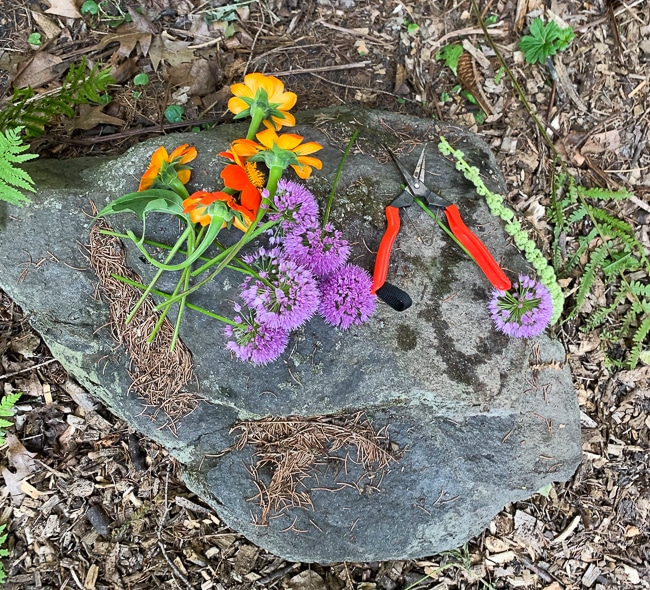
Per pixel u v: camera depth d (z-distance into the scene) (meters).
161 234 0.60
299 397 0.62
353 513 0.64
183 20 0.74
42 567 0.68
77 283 0.61
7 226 0.60
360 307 0.57
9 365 0.69
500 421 0.63
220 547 0.71
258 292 0.54
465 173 0.65
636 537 0.77
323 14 0.76
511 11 0.80
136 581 0.69
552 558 0.76
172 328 0.61
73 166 0.63
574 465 0.66
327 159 0.63
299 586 0.70
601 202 0.80
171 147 0.61
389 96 0.76
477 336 0.61
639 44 0.81
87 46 0.72
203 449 0.65
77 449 0.70
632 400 0.79
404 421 0.64
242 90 0.56
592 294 0.79
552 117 0.80
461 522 0.67
